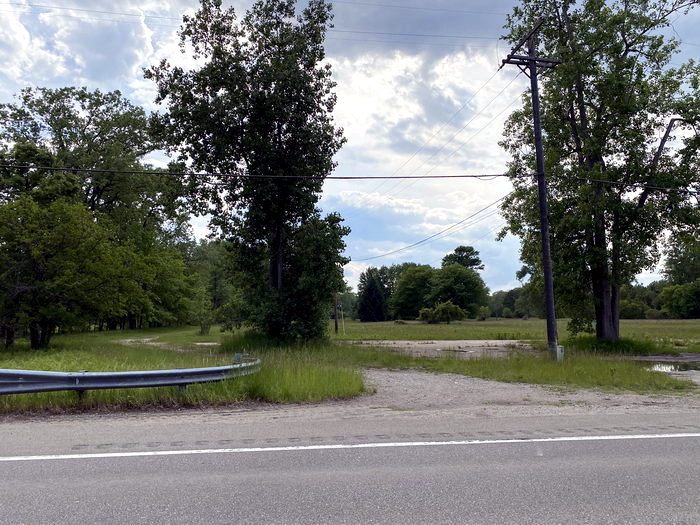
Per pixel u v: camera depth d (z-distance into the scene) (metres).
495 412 8.97
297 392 10.12
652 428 7.56
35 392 8.72
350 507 4.40
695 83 25.47
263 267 30.16
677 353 25.38
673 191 25.28
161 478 5.17
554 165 26.12
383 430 7.40
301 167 27.36
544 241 19.83
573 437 6.96
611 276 26.42
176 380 9.56
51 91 38.75
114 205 41.72
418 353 24.89
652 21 25.62
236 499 4.59
